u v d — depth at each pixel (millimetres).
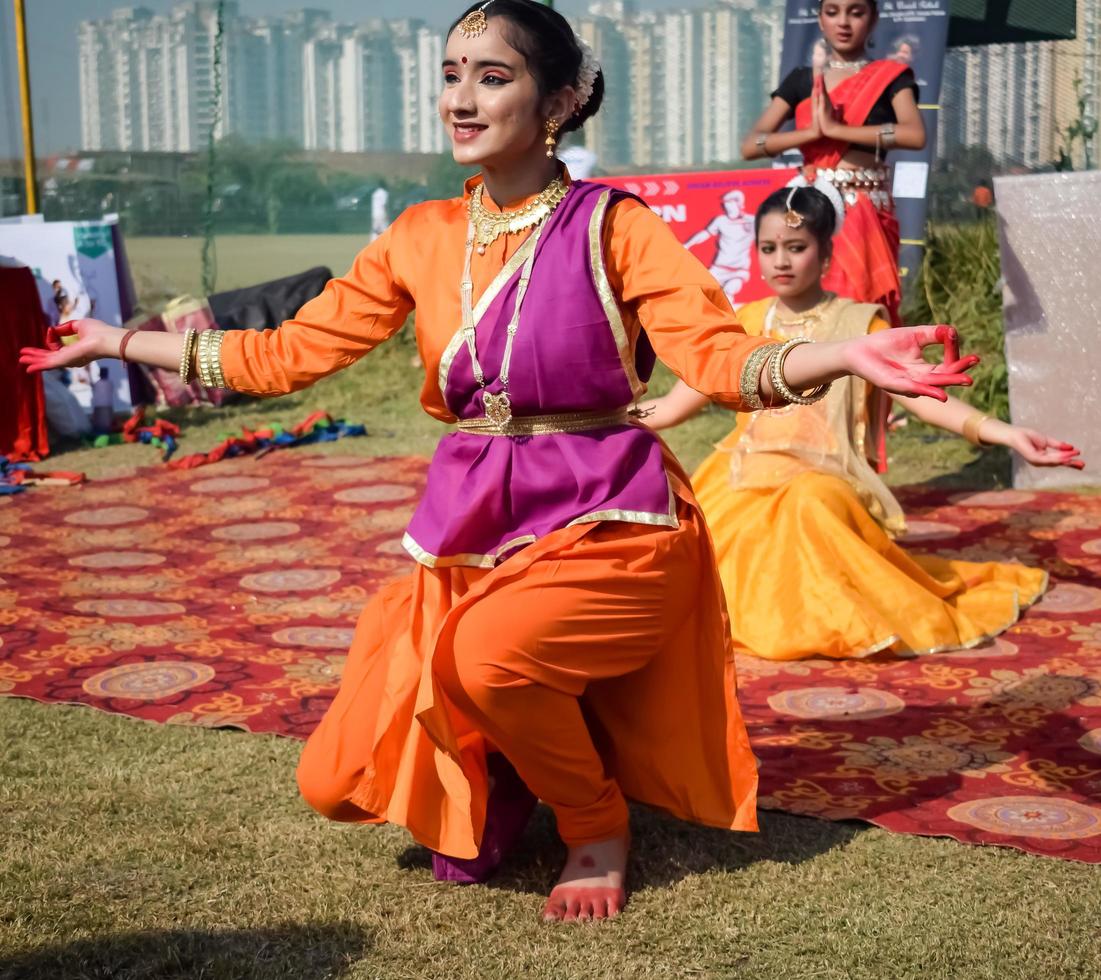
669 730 2693
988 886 2623
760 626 4129
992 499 6027
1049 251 6035
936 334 2055
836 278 5781
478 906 2600
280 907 2578
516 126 2518
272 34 52750
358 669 2719
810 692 3793
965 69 10859
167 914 2537
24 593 4852
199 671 3967
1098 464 6172
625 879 2691
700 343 2381
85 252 8016
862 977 2305
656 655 2682
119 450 7527
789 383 2236
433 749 2592
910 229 8453
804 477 4309
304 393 9008
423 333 2623
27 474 6715
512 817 2756
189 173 18125
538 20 2520
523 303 2514
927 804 3018
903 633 4082
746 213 8055
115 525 5883
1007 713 3592
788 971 2330
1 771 3213
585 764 2566
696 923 2512
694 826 2926
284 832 2898
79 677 3912
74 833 2871
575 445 2555
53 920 2500
